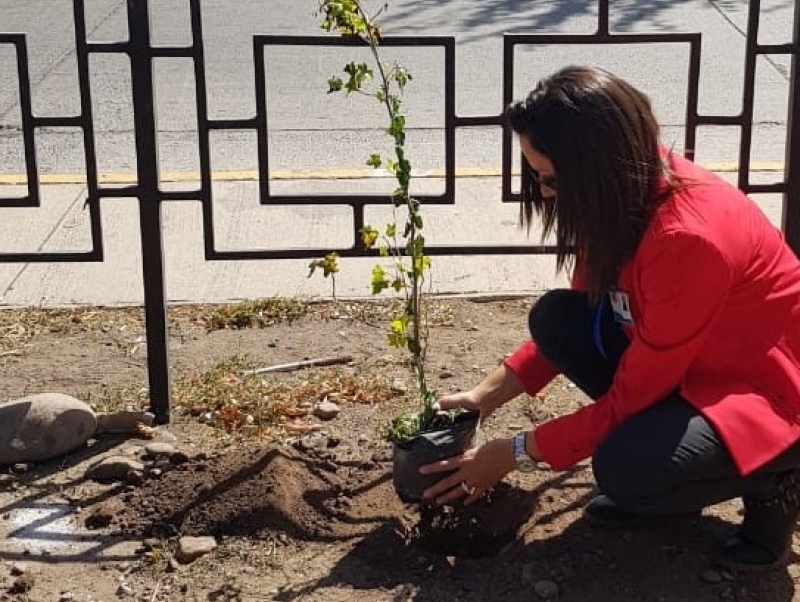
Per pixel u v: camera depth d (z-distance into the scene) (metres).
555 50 7.50
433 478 2.33
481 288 3.92
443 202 2.94
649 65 7.12
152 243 2.87
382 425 2.92
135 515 2.54
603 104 2.02
